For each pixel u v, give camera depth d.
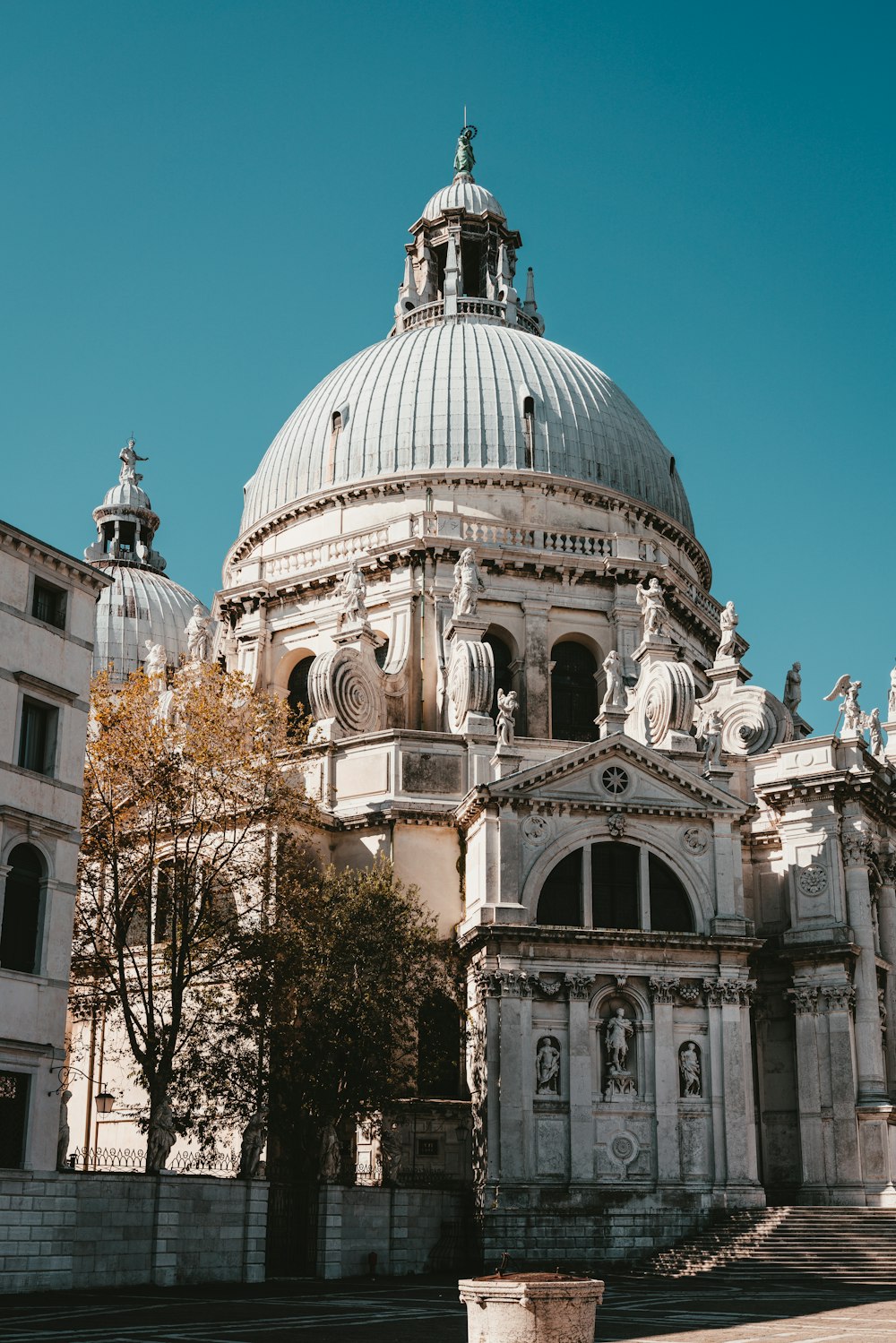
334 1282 46.28
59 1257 40.00
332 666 63.31
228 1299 38.78
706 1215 53.88
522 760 61.38
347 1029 49.59
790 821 61.56
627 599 69.94
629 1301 40.84
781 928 61.81
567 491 72.12
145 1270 42.12
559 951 55.22
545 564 69.31
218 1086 48.88
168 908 53.06
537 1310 20.02
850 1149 57.09
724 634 69.31
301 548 72.69
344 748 61.62
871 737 69.69
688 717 63.34
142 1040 55.31
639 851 57.66
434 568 68.75
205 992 53.47
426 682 67.50
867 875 60.75
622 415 77.56
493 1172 52.50
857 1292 44.81
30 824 42.16
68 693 44.31
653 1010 55.56
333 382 78.69
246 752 54.03
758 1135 59.84
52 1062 41.53
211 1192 44.16
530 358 76.81
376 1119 52.78
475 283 88.31
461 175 89.19
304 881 53.38
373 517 71.94
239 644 72.75
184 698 56.06
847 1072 57.94
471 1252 52.34
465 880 58.75
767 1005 61.00
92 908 52.59
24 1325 30.88
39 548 43.59
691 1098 55.19
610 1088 54.56
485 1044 53.78
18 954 41.78
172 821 52.19
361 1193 49.41
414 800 59.75
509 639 69.50
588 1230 52.56
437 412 73.44
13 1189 39.28
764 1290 45.31
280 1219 48.06
